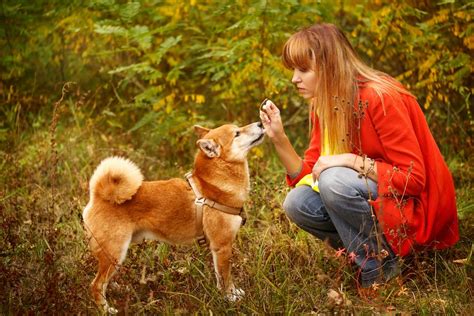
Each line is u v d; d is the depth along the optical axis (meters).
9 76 7.11
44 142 6.20
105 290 3.79
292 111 7.36
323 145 4.04
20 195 5.34
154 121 6.52
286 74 5.97
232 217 3.95
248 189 4.14
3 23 7.09
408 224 3.72
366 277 3.83
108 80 7.53
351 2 6.63
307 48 3.87
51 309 3.40
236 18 6.38
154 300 3.63
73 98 7.50
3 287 3.61
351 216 3.79
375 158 3.89
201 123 6.28
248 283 3.83
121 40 6.77
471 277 3.98
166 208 3.89
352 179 3.73
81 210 4.91
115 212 3.77
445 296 3.73
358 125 3.72
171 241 4.00
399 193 3.69
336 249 4.27
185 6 6.41
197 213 3.91
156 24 6.94
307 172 4.22
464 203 4.93
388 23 6.15
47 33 7.32
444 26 6.19
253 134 4.18
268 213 4.93
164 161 6.29
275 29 6.06
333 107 3.81
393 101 3.70
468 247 4.35
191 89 7.00
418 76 6.34
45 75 7.98
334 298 3.52
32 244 4.26
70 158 6.06
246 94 6.66
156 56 5.93
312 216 4.05
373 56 6.82
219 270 3.89
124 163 3.80
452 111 6.67
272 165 6.16
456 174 5.62
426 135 3.84
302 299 3.70
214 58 6.52
